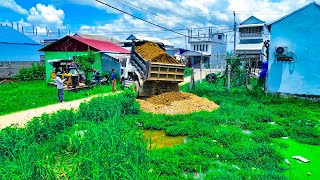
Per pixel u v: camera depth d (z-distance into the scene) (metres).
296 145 7.24
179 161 5.78
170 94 12.78
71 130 7.76
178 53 56.31
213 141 7.30
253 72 28.86
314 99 14.19
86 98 14.98
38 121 7.44
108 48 26.27
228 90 16.72
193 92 16.28
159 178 5.00
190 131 8.23
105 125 6.51
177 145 7.00
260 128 8.68
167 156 6.11
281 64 14.84
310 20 13.86
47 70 25.98
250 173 5.20
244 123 9.21
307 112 11.09
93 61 21.23
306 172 5.48
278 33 14.70
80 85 18.30
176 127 8.52
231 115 10.12
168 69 13.16
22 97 14.88
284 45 14.59
